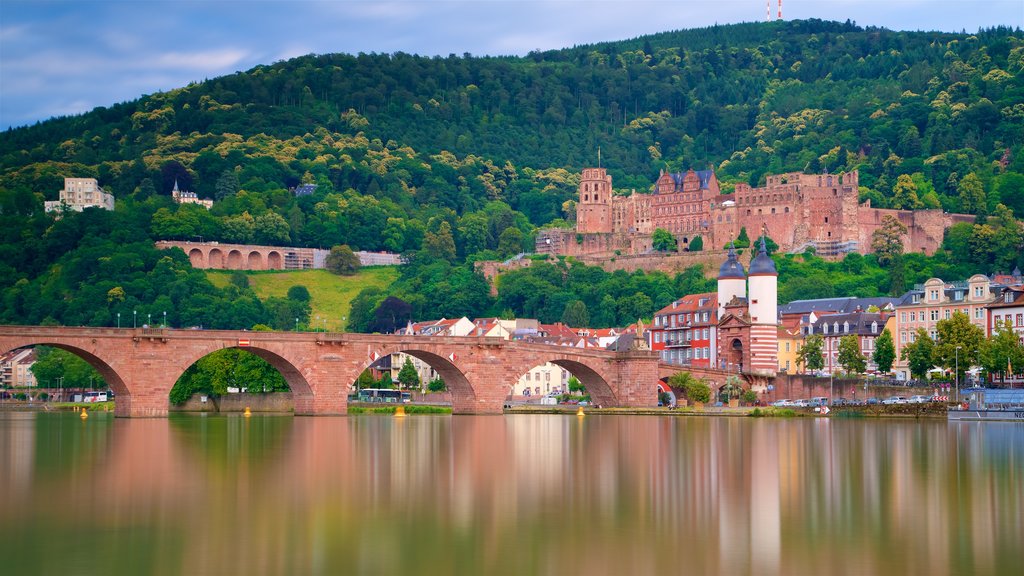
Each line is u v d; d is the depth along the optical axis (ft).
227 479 351.87
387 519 281.74
